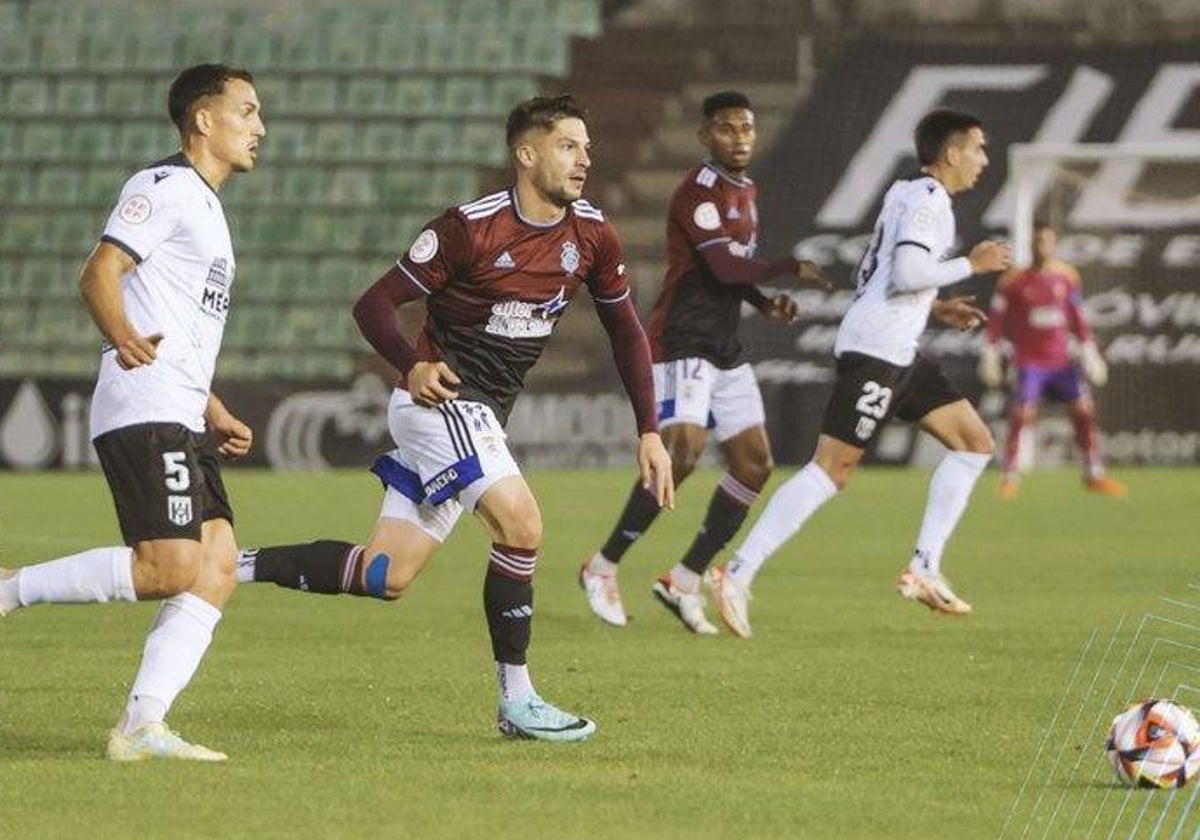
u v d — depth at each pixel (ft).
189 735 81.82
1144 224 315.37
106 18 369.50
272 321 339.77
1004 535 194.59
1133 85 333.42
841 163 330.95
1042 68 337.52
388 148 352.28
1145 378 310.24
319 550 86.79
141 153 360.69
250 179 349.61
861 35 347.15
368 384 298.35
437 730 83.71
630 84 356.38
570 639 120.26
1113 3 345.31
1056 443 310.45
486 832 62.34
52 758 75.51
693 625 123.13
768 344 308.81
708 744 80.02
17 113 363.56
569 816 64.95
